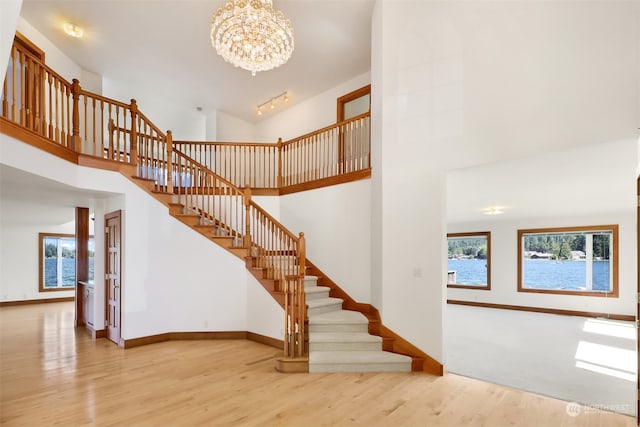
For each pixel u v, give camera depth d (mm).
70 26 5531
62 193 5324
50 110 4219
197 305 5727
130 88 7844
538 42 3432
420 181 4422
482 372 4230
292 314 4418
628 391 3684
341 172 6590
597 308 7992
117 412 3133
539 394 3598
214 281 5758
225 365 4414
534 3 3473
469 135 3961
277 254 5730
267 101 8500
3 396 3475
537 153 3404
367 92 7039
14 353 4945
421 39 4492
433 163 4301
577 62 3178
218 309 5746
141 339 5340
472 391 3658
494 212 7961
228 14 3820
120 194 5355
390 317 4609
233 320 5746
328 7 5203
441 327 4160
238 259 5805
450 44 4180
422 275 4359
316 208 6512
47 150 4109
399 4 4781
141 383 3811
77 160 4773
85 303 6734
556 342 5723
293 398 3447
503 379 4000
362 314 5316
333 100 7746
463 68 4047
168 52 6379
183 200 6379
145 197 5535
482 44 3875
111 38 5918
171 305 5660
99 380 3893
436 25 4332
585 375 4152
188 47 6219
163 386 3730
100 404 3293
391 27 4863
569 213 8031
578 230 8305
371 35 5676
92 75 7074
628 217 7695
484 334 6301
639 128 2836
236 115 9305
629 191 5336
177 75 7242
